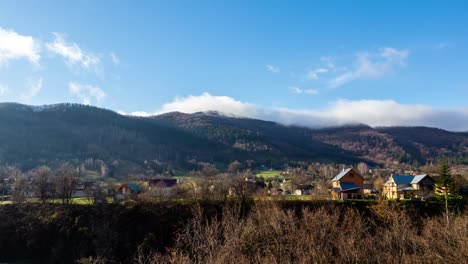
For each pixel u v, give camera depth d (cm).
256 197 6194
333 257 1908
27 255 5466
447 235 2488
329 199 5881
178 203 5756
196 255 2180
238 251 2044
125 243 5172
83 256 5044
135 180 10756
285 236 2217
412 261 2070
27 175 11450
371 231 3478
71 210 5825
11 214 5975
